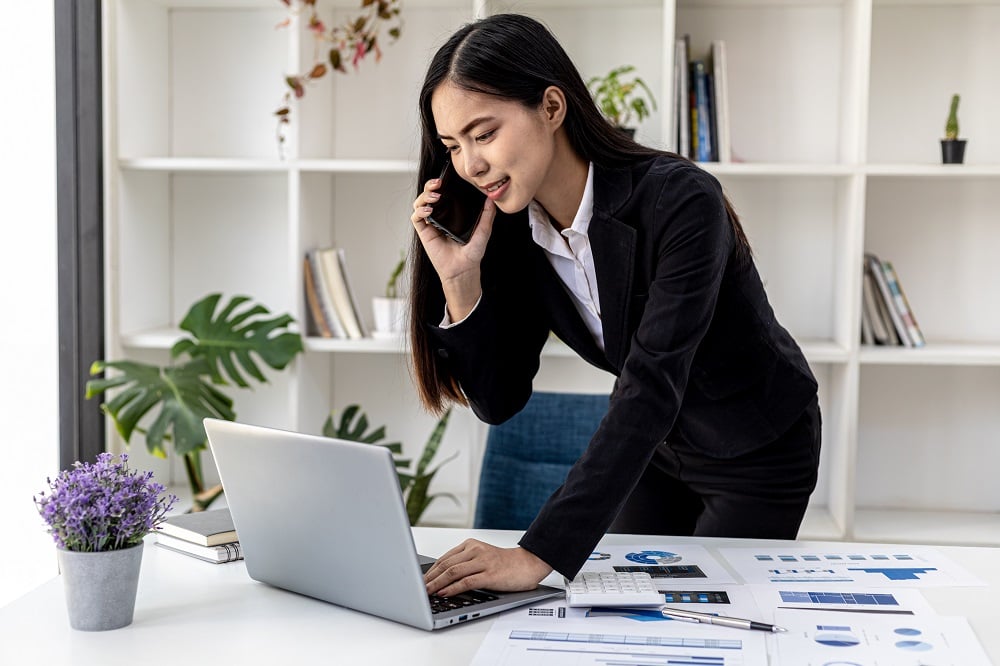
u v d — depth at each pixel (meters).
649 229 1.42
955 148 2.64
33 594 1.30
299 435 1.17
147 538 1.55
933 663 1.05
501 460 2.27
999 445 2.94
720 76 2.66
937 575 1.34
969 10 2.84
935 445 2.95
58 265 2.76
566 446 2.25
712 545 1.50
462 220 1.49
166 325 3.07
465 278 1.49
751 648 1.09
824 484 2.96
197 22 3.03
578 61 2.92
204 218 3.08
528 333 1.67
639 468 1.30
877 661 1.05
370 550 1.16
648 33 2.90
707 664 1.05
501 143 1.31
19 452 2.72
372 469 1.11
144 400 2.54
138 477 1.21
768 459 1.73
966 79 2.86
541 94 1.34
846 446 2.64
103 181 2.81
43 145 2.72
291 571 1.27
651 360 1.32
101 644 1.12
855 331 2.62
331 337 2.79
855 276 2.61
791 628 1.15
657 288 1.37
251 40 3.03
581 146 1.45
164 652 1.10
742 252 1.58
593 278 1.58
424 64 2.97
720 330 1.59
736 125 2.91
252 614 1.22
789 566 1.38
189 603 1.26
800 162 2.90
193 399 2.56
